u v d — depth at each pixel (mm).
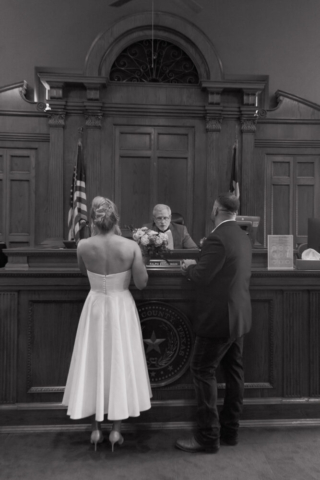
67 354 2670
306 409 2736
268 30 5938
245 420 2715
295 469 2203
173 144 5570
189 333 2707
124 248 2297
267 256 2844
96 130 5410
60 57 5754
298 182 5785
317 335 2752
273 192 5781
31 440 2512
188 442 2393
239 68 5902
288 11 5906
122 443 2471
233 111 5555
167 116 5531
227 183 5602
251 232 3154
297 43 5902
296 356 2742
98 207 2348
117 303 2312
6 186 5547
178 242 4074
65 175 5480
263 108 5832
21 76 5723
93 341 2299
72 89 5461
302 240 5777
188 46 5531
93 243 2314
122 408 2223
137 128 5516
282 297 2748
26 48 5730
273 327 2740
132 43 5559
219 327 2230
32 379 2654
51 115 5410
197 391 2354
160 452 2377
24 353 2648
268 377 2750
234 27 5895
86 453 2361
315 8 5914
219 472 2172
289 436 2576
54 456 2326
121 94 5484
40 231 5574
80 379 2258
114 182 5504
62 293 2660
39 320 2662
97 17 5777
